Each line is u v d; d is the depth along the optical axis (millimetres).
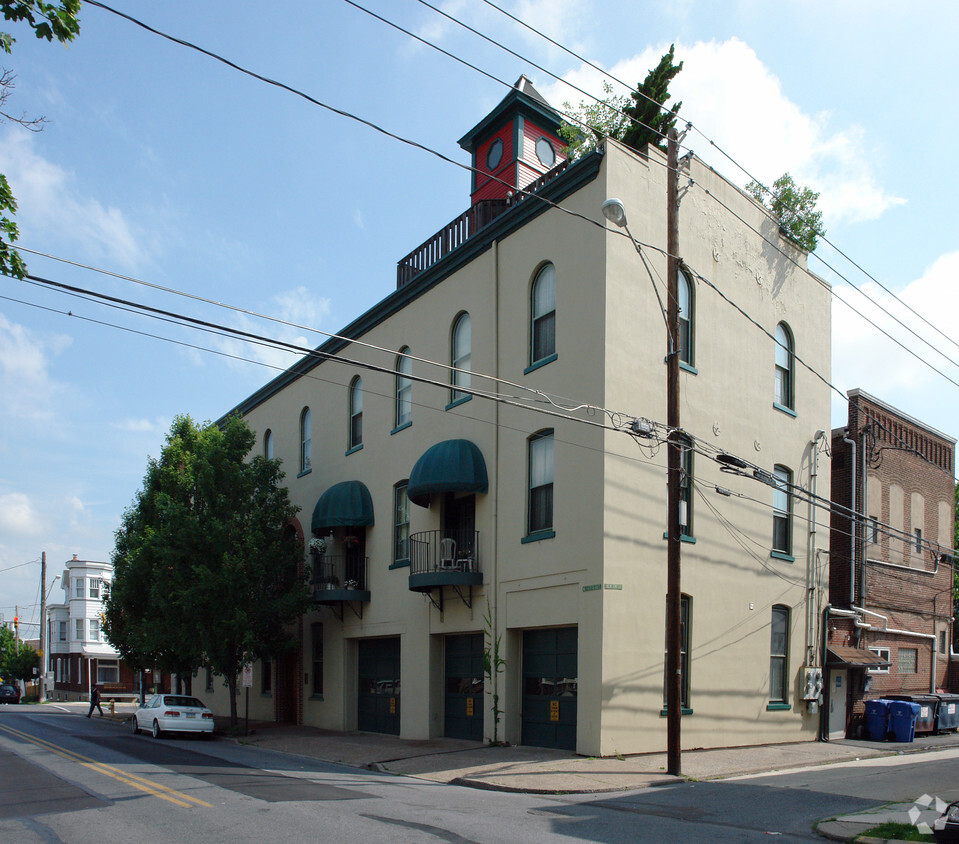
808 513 22547
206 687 36156
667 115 22906
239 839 9023
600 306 17453
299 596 24766
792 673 21156
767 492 21266
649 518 17562
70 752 18703
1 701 60938
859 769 16062
